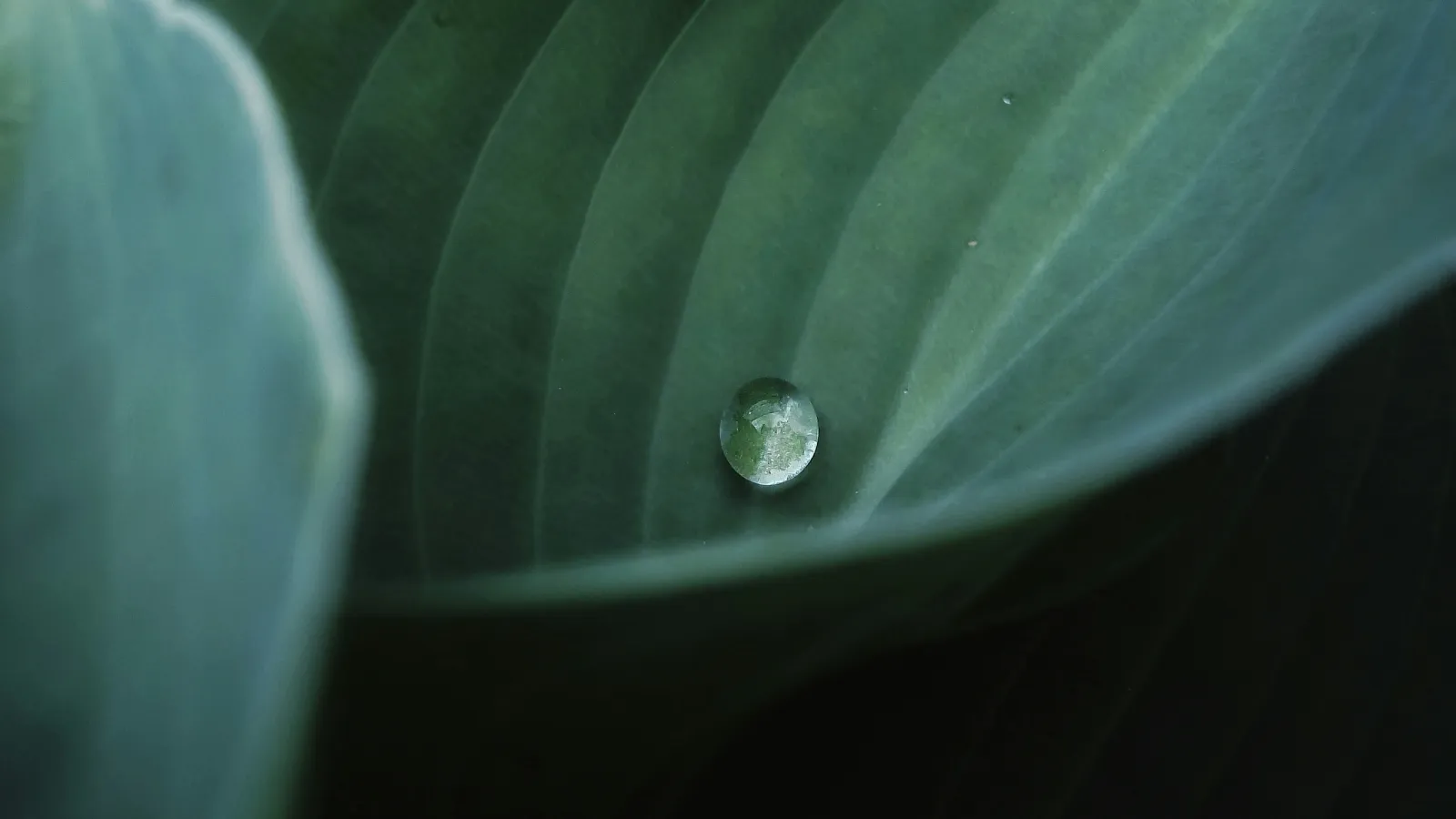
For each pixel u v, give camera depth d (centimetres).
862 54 15
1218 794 15
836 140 15
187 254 11
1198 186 15
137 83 12
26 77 12
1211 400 12
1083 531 15
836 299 15
